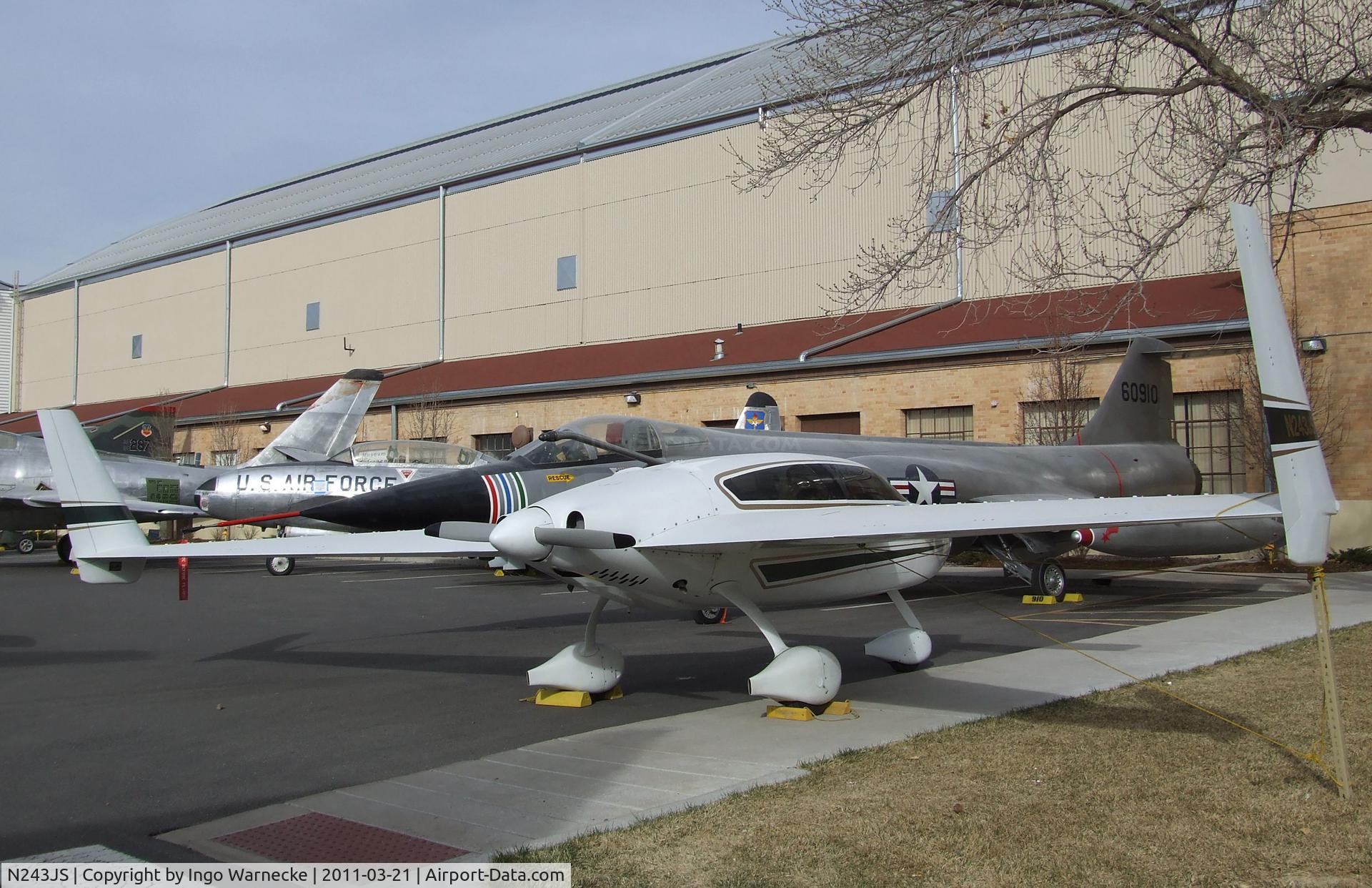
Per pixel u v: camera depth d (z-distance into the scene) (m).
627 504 7.77
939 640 12.02
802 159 13.26
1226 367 22.09
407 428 36.25
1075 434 22.92
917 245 12.59
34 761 6.75
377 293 42.84
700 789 5.91
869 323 28.80
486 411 34.66
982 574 21.62
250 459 41.75
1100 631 12.50
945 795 5.68
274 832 5.29
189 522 29.16
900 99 12.66
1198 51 11.52
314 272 45.25
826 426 27.34
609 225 35.62
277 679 9.77
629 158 35.19
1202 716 7.56
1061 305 23.95
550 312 37.16
